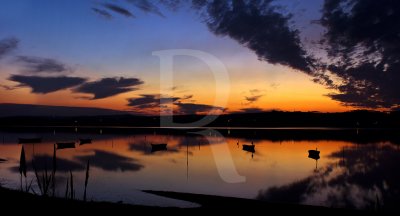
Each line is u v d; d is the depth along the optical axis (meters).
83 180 34.78
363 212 22.38
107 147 85.69
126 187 31.42
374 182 39.38
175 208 19.97
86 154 68.06
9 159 53.62
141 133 156.38
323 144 93.38
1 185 28.77
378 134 141.25
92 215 15.09
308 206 23.80
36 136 126.69
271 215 21.44
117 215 16.08
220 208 22.00
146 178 37.81
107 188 30.64
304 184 37.31
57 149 78.19
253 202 24.89
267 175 42.94
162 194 28.03
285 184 36.91
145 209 18.39
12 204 15.27
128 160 57.53
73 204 15.86
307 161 58.31
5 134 140.38
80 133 152.62
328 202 28.98
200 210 20.62
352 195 32.06
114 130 190.38
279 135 135.50
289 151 74.56
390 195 32.19
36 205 15.11
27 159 54.44
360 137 122.56
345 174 45.34
